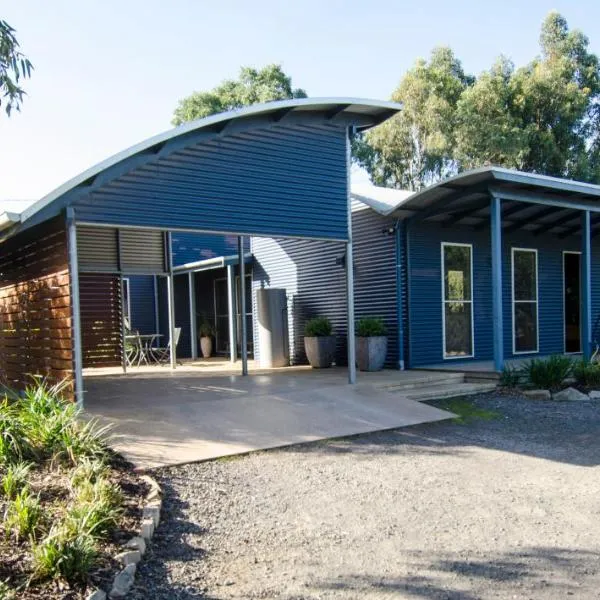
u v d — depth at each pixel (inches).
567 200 403.5
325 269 489.4
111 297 575.5
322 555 143.9
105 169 263.6
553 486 194.4
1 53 232.2
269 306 503.8
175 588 127.2
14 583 119.3
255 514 169.3
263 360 505.7
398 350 421.7
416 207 405.4
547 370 362.9
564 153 998.4
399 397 318.3
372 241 443.2
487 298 463.5
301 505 176.4
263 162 318.3
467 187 375.9
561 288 517.0
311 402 299.3
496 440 253.4
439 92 1067.3
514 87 1005.2
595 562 139.7
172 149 287.0
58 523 140.9
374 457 225.9
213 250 701.3
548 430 272.4
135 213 276.5
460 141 992.2
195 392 331.9
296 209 330.0
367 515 169.2
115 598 121.6
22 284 335.9
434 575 133.9
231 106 1109.1
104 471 182.7
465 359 449.4
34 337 314.0
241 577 132.8
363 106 342.0
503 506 176.2
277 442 239.6
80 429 211.3
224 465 212.4
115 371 525.0
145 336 627.2
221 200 303.0
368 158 1173.1
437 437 257.3
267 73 1136.8
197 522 162.6
